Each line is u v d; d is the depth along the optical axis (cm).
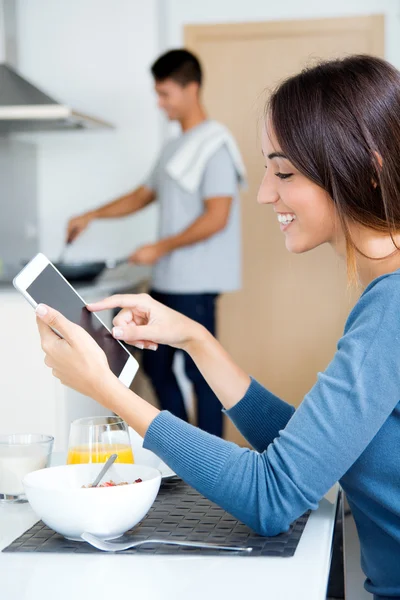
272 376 429
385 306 98
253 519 98
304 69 110
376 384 96
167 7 423
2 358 281
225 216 337
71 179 420
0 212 376
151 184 377
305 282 422
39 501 94
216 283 345
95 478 104
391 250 105
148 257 333
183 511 107
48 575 85
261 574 85
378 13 404
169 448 101
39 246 425
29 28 414
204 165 338
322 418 97
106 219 391
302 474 97
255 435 124
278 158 106
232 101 421
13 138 391
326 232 108
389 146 102
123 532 96
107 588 81
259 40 416
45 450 114
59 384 281
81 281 346
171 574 85
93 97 413
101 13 409
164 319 126
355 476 102
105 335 121
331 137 102
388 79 104
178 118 349
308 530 101
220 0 418
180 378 421
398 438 99
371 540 105
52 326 104
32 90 332
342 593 115
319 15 410
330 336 422
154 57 408
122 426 110
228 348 432
